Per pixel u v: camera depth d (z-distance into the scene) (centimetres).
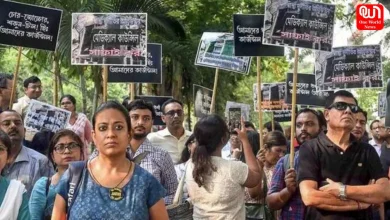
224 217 538
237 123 1066
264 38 779
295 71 759
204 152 543
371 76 911
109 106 411
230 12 2073
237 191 543
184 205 571
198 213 548
